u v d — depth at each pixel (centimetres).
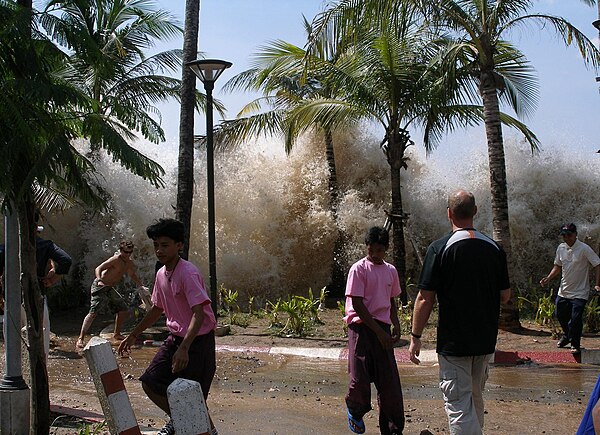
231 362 1114
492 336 541
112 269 1223
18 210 544
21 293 609
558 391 882
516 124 1714
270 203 1889
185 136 1496
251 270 1842
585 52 1320
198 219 1845
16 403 606
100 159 1731
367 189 1988
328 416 750
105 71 591
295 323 1352
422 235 1923
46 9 549
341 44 1346
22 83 497
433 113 1530
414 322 552
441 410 775
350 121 1638
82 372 1020
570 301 1133
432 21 1359
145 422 715
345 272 1931
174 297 551
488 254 540
